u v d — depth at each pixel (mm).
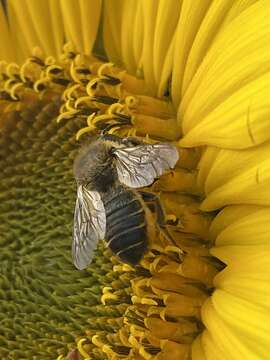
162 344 76
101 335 80
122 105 81
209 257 77
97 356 80
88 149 74
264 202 70
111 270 80
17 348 85
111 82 83
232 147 71
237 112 70
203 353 75
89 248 73
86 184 74
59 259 83
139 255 73
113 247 73
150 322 77
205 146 76
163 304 77
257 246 72
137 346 77
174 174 78
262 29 69
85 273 82
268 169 69
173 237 77
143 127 81
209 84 74
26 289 84
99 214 73
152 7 80
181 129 80
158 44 80
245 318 70
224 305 73
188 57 77
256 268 71
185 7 76
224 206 75
